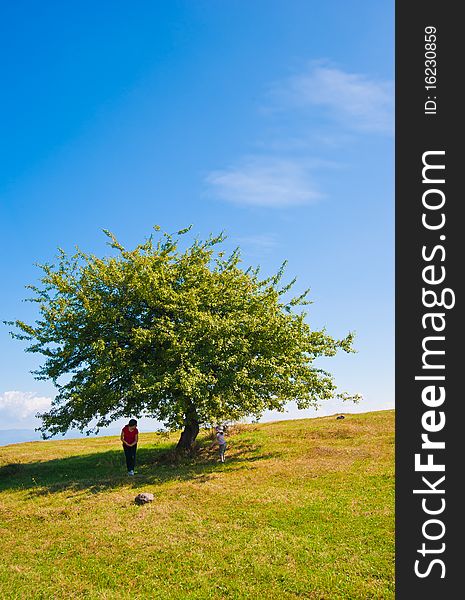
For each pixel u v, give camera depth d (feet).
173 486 71.26
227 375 89.40
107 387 92.48
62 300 93.25
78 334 94.27
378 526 50.24
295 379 98.17
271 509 57.62
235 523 54.24
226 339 91.45
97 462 102.53
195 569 44.52
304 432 109.40
